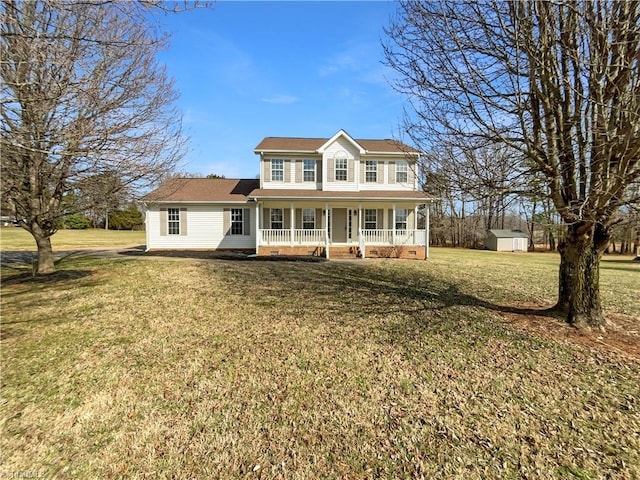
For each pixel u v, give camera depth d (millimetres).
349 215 18641
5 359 4660
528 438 3064
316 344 5176
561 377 4141
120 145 6316
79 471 2705
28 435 3125
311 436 3109
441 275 11430
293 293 8375
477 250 31281
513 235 32969
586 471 2678
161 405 3600
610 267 16781
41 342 5262
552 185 5539
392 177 18672
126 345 5152
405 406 3568
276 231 17062
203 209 18594
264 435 3129
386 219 18703
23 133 4645
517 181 5770
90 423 3301
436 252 24969
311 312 6805
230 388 3934
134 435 3127
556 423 3275
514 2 4980
